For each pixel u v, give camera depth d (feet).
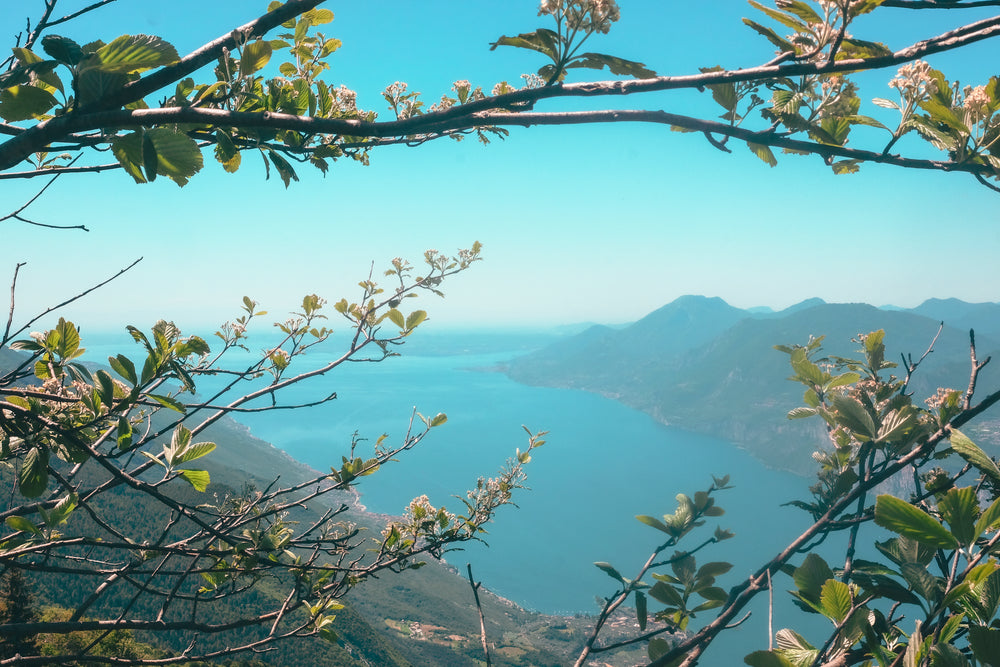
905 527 4.15
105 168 7.22
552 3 4.63
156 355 7.10
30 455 6.77
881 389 7.82
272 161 6.37
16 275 7.13
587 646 6.54
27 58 4.80
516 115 4.82
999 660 3.60
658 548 7.13
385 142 8.16
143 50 4.45
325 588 11.20
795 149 5.00
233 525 10.32
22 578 90.02
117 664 8.72
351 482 12.28
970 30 4.55
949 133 4.99
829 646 4.78
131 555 9.45
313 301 12.18
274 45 8.30
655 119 4.85
